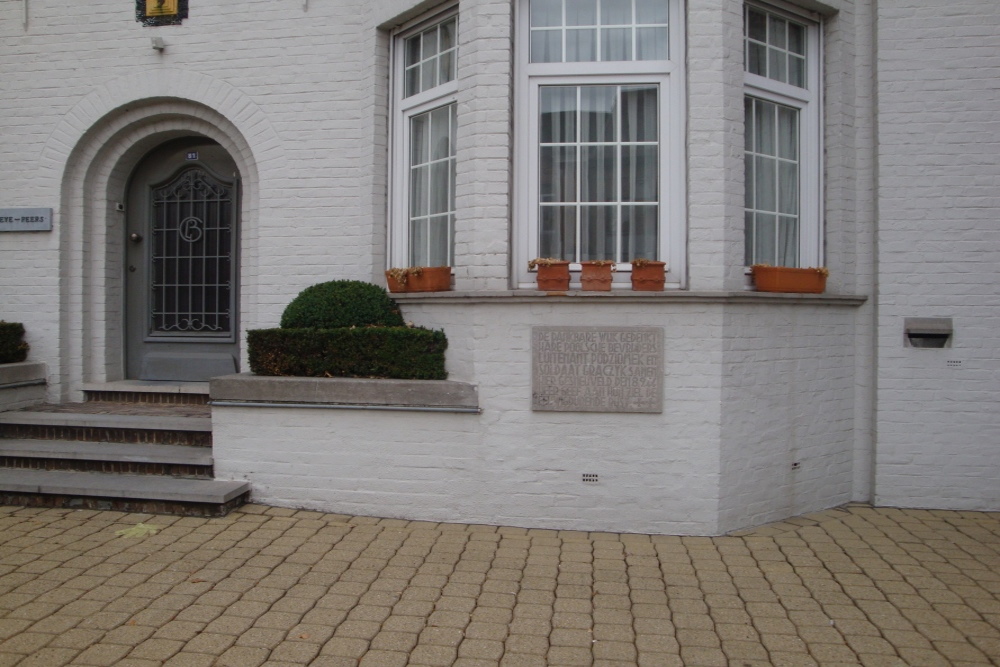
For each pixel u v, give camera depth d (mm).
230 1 6621
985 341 5707
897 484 5793
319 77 6508
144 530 4934
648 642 3564
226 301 7148
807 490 5625
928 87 5730
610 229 5547
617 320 5105
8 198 6910
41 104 6867
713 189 5223
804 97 5965
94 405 6750
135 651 3395
